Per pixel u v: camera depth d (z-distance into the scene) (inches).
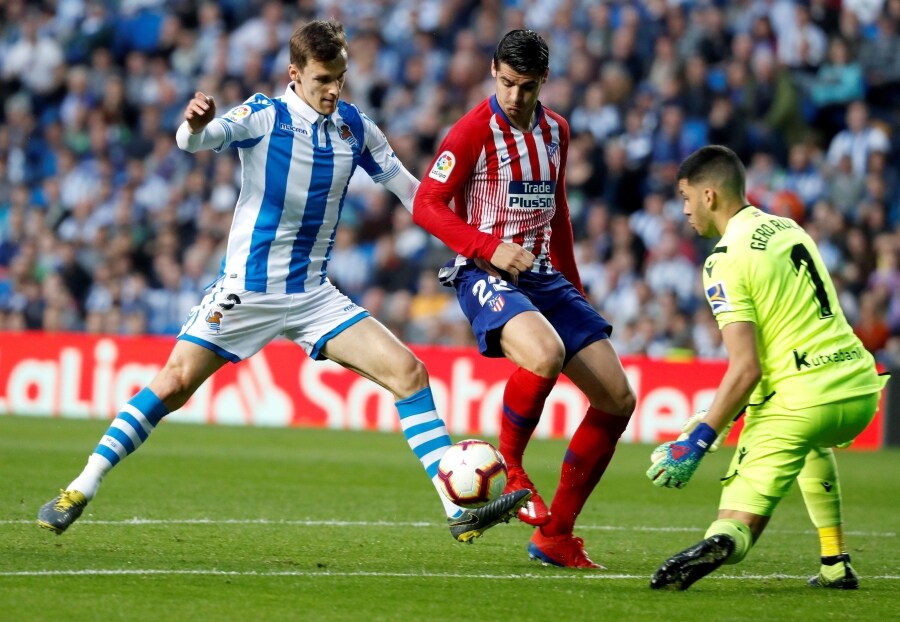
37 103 2770.7
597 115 2399.1
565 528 810.8
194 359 783.7
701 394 1883.6
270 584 676.7
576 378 824.9
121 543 809.5
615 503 1204.5
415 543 878.4
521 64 789.9
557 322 834.8
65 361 2041.1
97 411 2016.5
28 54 2800.2
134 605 603.5
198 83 2667.3
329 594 654.5
